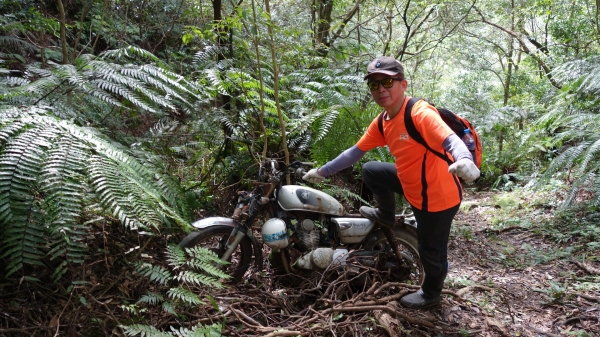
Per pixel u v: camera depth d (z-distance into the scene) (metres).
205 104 3.67
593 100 6.21
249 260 2.86
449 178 2.45
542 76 9.25
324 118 3.66
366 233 3.08
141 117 3.95
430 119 2.29
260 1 4.81
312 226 2.90
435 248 2.63
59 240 2.03
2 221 2.05
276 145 3.95
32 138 2.18
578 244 4.34
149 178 2.66
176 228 2.81
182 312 2.34
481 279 3.62
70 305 2.15
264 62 3.91
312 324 2.53
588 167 5.02
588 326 2.86
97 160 2.29
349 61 5.49
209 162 3.85
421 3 6.31
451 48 8.54
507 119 6.32
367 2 6.61
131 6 5.85
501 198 6.02
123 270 2.42
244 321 2.38
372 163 2.88
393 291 3.03
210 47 3.60
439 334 2.68
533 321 2.94
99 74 2.86
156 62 3.48
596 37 7.84
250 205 2.80
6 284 2.12
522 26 9.04
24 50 4.86
